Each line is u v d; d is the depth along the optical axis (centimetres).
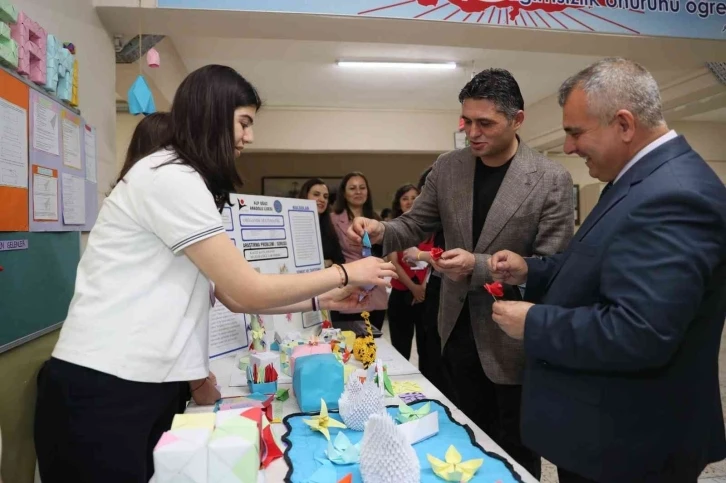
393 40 258
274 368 130
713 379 95
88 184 180
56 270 150
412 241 175
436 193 173
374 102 554
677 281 79
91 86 193
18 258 126
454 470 82
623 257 86
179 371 95
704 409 92
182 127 97
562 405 96
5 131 120
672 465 90
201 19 219
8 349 120
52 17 156
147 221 91
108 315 91
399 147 588
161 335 92
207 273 92
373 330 199
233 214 175
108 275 93
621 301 83
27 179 132
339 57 411
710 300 89
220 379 141
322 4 221
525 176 148
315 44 381
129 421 91
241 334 169
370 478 79
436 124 594
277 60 418
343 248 301
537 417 101
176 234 89
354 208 310
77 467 91
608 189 100
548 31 249
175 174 91
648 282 81
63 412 90
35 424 95
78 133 170
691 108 462
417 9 231
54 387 91
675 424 89
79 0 182
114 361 89
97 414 89
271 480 84
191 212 89
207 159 96
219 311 164
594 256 95
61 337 94
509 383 149
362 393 104
